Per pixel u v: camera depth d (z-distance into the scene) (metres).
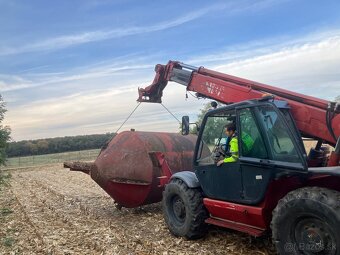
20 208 12.52
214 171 6.63
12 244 8.01
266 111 5.82
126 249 6.99
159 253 6.62
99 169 9.84
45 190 17.14
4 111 11.22
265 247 6.50
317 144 6.34
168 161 9.87
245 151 6.03
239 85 7.52
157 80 9.47
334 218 4.61
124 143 9.95
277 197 5.77
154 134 10.35
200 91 8.20
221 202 6.48
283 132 5.51
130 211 10.52
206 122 6.97
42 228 9.16
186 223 7.12
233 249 6.53
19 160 52.62
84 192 15.57
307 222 4.96
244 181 6.07
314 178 5.42
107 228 8.66
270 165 5.59
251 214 5.95
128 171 9.61
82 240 7.82
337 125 5.91
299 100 6.50
